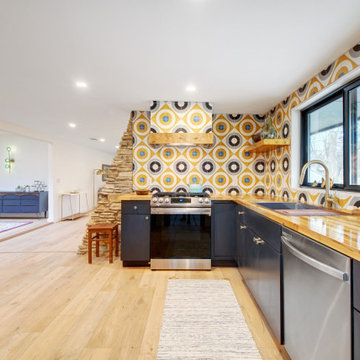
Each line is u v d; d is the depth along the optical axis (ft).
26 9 4.33
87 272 8.42
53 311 5.96
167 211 8.57
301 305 3.76
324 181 6.84
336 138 6.72
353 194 5.36
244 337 5.02
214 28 4.83
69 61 6.27
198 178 10.72
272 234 4.97
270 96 8.71
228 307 6.17
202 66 6.47
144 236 8.77
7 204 19.12
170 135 9.01
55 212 18.19
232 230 8.83
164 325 5.41
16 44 5.48
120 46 5.53
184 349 4.67
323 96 6.93
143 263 9.00
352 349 2.67
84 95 8.79
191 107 9.41
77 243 12.28
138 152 10.62
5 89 8.25
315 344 3.36
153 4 4.17
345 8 4.22
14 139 20.42
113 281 7.69
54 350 4.61
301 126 8.31
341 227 3.68
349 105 6.03
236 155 10.90
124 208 8.76
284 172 8.93
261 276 5.63
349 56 5.55
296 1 4.07
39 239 13.08
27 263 9.33
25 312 5.91
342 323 2.82
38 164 20.39
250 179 10.90
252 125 10.96
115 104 9.79
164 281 7.70
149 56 5.97
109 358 4.43
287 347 4.28
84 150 23.27
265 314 5.33
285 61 6.15
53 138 17.94
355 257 2.57
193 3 4.14
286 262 4.32
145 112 10.69
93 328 5.29
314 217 4.60
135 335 5.07
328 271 2.96
